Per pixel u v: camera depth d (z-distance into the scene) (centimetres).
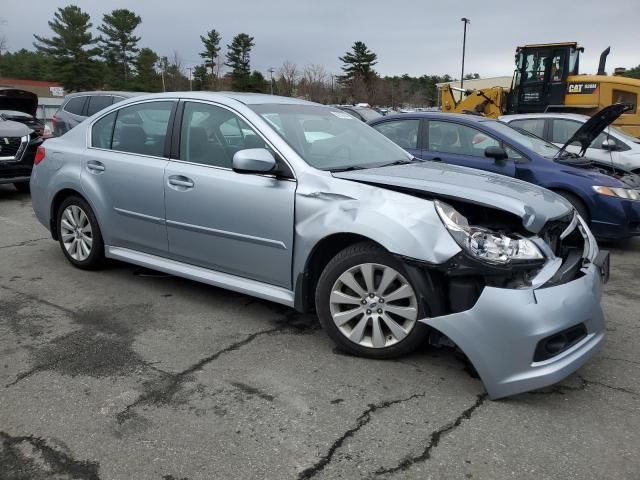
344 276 350
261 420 291
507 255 304
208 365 349
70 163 509
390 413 298
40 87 7031
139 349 369
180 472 251
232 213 396
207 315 428
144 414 295
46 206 537
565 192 646
